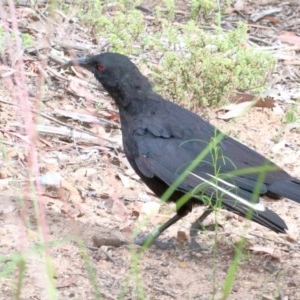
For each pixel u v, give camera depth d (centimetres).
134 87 1093
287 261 1066
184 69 1376
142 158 1059
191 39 1476
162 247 1073
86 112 1379
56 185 1166
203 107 1397
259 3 1866
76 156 1270
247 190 1025
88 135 1327
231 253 1071
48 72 1454
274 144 1376
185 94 1382
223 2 1803
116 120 1380
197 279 1002
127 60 1105
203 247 1081
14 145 1252
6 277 951
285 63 1614
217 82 1381
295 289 995
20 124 1286
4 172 1181
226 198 996
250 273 1027
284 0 1898
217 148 1012
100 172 1236
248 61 1405
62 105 1388
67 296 934
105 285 962
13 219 1072
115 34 1454
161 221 1139
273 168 1016
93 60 1106
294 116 1409
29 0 1616
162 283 985
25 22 1552
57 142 1299
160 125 1076
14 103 1332
